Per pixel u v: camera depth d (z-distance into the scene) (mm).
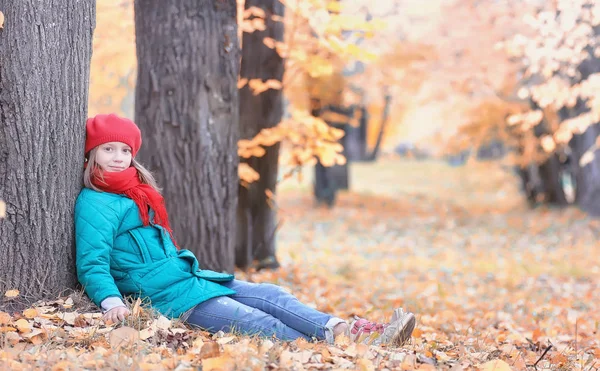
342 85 13438
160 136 5664
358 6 11117
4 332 3283
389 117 28859
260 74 8023
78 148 3891
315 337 3758
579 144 16906
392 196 24719
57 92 3760
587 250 13031
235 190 6000
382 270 10695
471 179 32531
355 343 3596
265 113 8156
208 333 3646
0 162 3639
